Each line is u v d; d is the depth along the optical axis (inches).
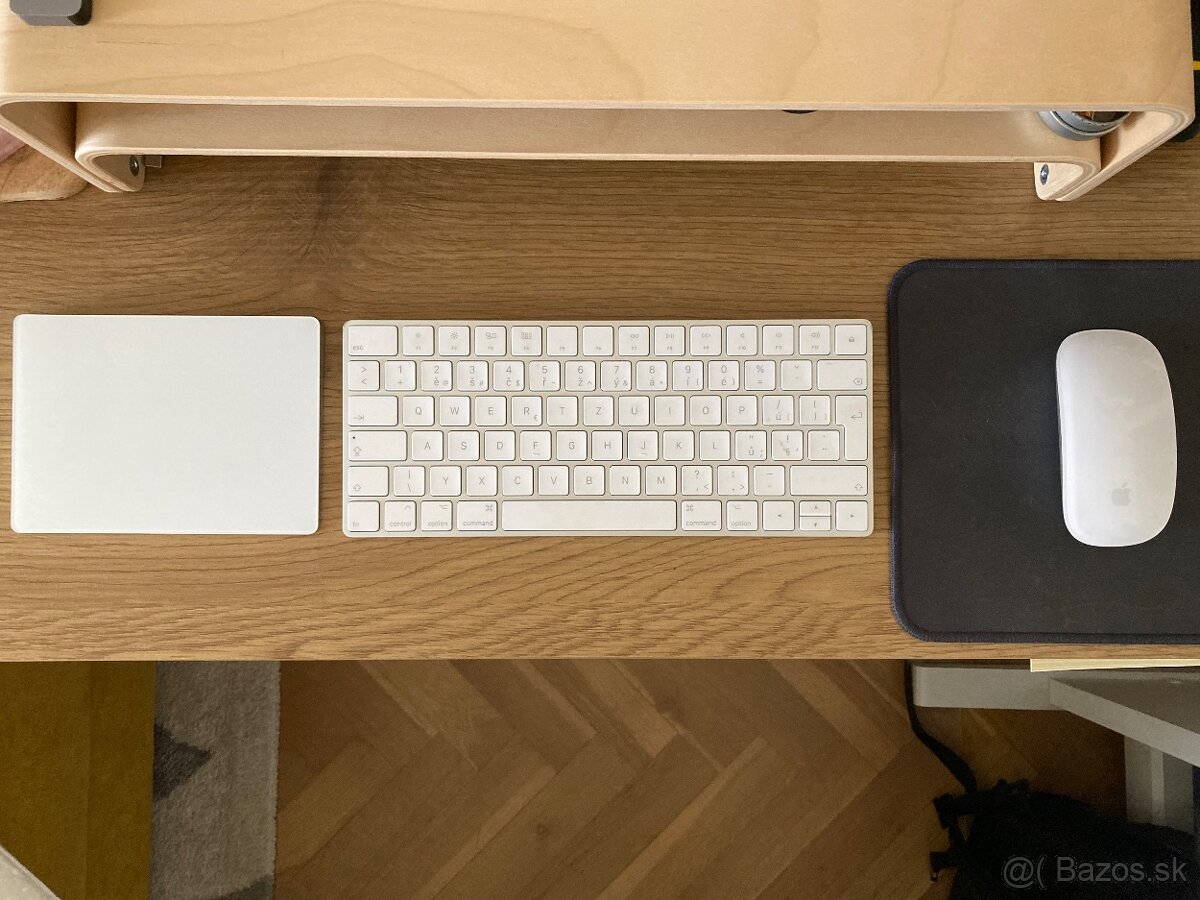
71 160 19.9
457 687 45.9
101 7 16.5
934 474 23.3
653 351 22.7
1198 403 23.3
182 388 22.8
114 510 22.5
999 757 45.9
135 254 23.3
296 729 45.6
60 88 16.5
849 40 16.9
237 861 44.8
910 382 23.4
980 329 23.5
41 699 30.8
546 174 23.8
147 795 42.6
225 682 45.1
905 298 23.6
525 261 23.7
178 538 22.8
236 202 23.5
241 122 19.4
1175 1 16.9
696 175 23.8
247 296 23.4
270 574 22.9
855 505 22.7
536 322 22.6
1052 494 23.1
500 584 22.9
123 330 22.7
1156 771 41.6
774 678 46.4
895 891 45.5
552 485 22.6
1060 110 17.5
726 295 23.8
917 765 46.0
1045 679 41.5
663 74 16.8
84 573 22.7
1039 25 16.8
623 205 23.8
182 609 22.8
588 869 45.5
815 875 45.6
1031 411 23.3
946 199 23.7
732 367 22.7
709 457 22.7
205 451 22.8
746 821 45.8
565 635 22.9
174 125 19.3
